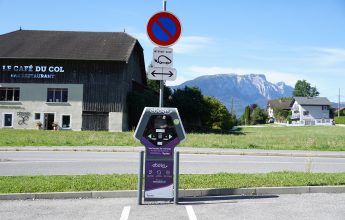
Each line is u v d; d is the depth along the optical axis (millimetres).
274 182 9750
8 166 13867
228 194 9031
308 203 8219
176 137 8227
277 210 7633
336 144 27141
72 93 49750
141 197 8102
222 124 66062
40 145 22906
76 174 11727
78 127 49531
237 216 7184
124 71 49812
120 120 49250
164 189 8164
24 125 50062
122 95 49438
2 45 51969
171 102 60469
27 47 51375
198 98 61219
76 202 8188
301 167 14812
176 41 8500
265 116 127438
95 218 7000
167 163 8195
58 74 49969
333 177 10531
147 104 52438
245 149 22516
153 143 8195
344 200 8516
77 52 50094
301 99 130500
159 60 8492
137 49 56312
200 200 8492
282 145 25234
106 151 21188
